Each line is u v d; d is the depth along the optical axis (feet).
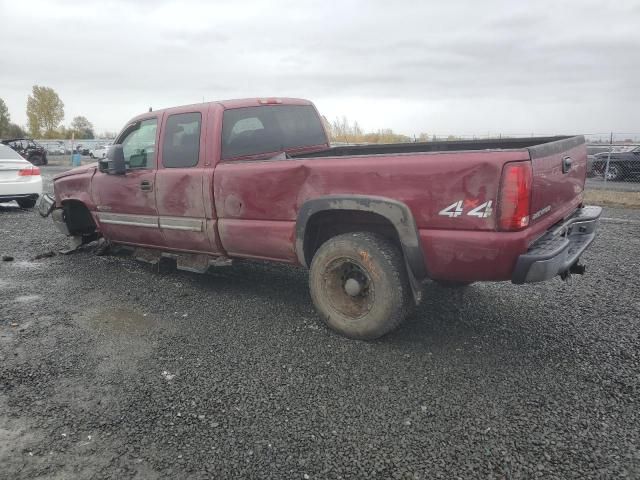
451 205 10.25
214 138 14.43
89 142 152.15
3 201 34.65
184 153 15.17
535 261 9.77
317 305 12.59
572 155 12.36
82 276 18.20
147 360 11.34
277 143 16.33
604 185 47.88
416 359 11.05
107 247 20.03
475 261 10.23
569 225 12.12
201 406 9.38
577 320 13.02
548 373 10.28
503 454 7.82
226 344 12.10
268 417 8.98
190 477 7.49
